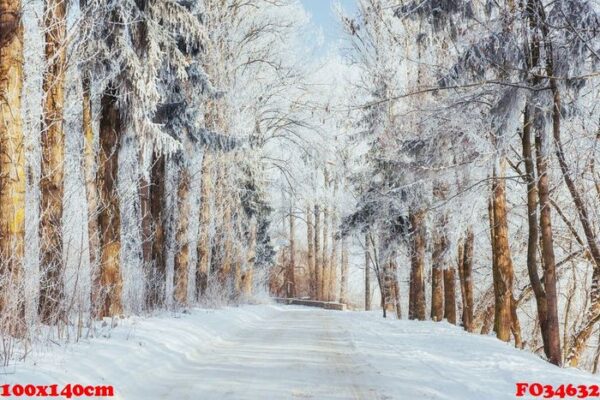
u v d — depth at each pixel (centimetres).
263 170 3691
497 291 1628
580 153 1334
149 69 1268
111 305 1270
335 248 5825
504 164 1596
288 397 738
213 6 2512
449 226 1698
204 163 2378
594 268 1839
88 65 1218
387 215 2464
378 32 2377
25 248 912
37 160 1142
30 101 1184
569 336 2614
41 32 1072
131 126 1316
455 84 1229
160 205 1795
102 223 1279
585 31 1034
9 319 756
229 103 2709
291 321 2359
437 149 1434
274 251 4725
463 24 1272
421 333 1700
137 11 1247
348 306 5709
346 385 827
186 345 1182
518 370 934
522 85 1118
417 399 739
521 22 1116
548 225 1178
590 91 1196
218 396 741
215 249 2900
